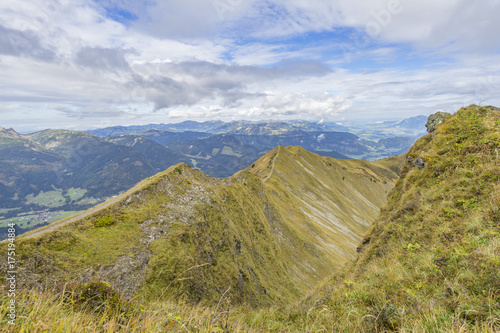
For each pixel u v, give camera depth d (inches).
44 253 613.0
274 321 378.9
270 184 4237.2
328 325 255.8
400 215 573.0
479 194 418.0
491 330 152.6
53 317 164.9
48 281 551.8
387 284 299.3
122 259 754.2
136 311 211.0
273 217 2755.9
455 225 377.7
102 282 226.4
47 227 724.7
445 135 670.5
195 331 192.1
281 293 1726.1
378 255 516.4
